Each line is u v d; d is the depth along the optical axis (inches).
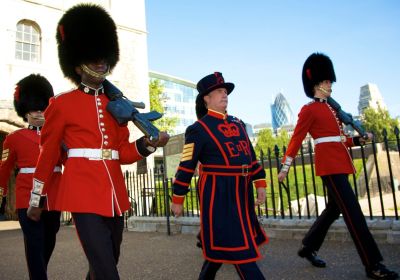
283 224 241.8
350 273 153.3
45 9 584.7
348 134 177.5
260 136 2623.0
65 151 119.6
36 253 138.7
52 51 585.3
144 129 100.3
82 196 99.3
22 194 146.8
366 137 164.2
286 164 163.2
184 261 205.3
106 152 107.6
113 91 112.3
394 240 195.0
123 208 106.1
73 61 113.5
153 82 1070.4
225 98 124.6
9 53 542.0
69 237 348.2
